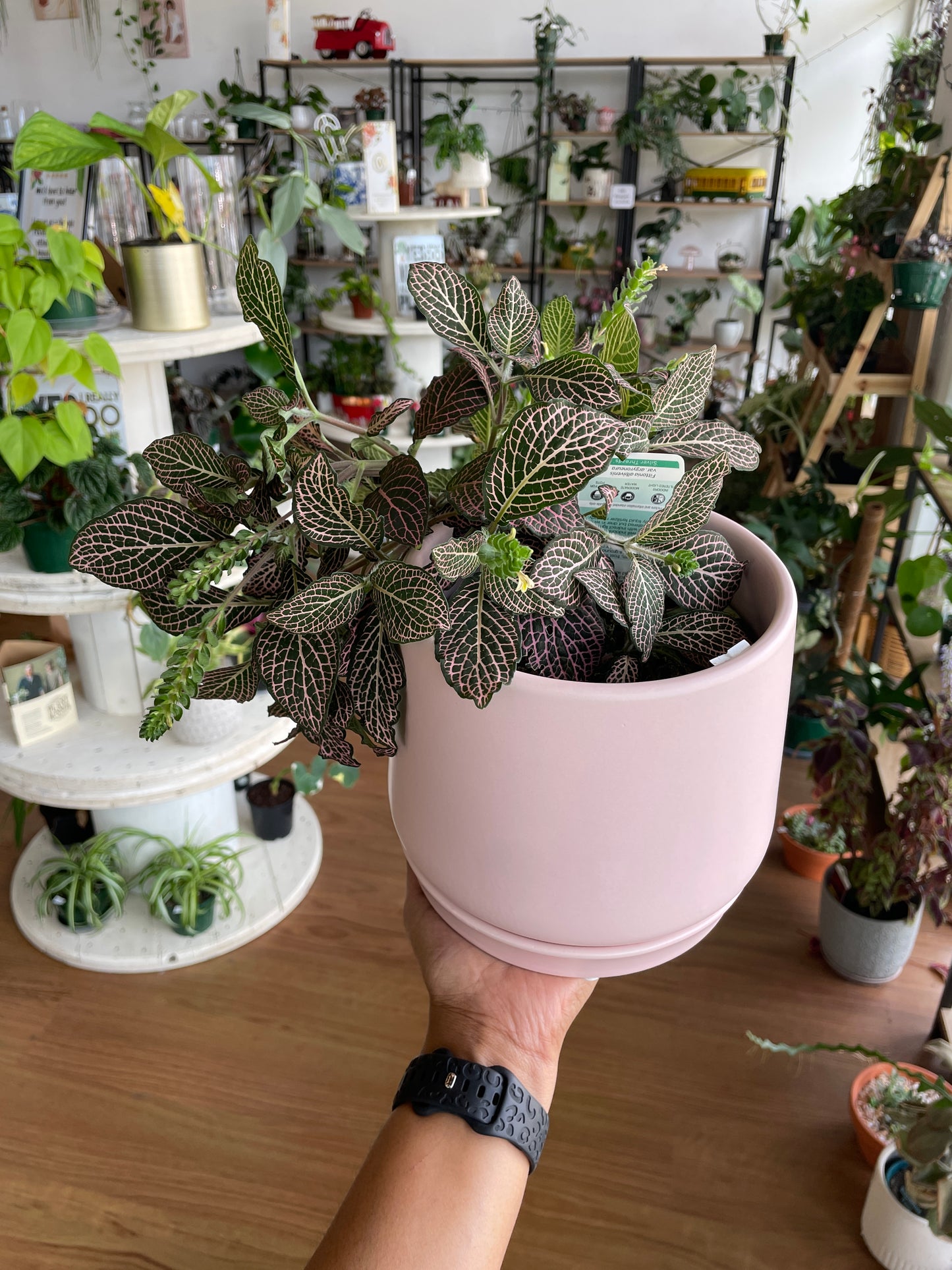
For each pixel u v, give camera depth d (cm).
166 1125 171
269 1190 160
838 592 257
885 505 244
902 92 343
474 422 57
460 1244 54
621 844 47
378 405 379
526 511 43
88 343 143
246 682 56
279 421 51
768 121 515
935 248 240
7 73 585
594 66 532
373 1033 189
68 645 245
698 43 520
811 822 232
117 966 200
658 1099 174
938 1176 128
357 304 378
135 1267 149
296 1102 175
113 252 185
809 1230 154
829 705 210
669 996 196
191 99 152
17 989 198
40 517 167
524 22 533
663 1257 149
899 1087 162
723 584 55
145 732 44
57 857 228
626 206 525
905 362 288
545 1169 162
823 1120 171
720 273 535
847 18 495
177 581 44
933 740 172
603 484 55
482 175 392
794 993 197
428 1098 58
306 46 560
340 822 247
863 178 508
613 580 51
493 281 545
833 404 264
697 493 50
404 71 541
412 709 50
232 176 206
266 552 51
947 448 219
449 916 57
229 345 169
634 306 52
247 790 241
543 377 47
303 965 204
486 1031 63
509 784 46
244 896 217
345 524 45
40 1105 174
